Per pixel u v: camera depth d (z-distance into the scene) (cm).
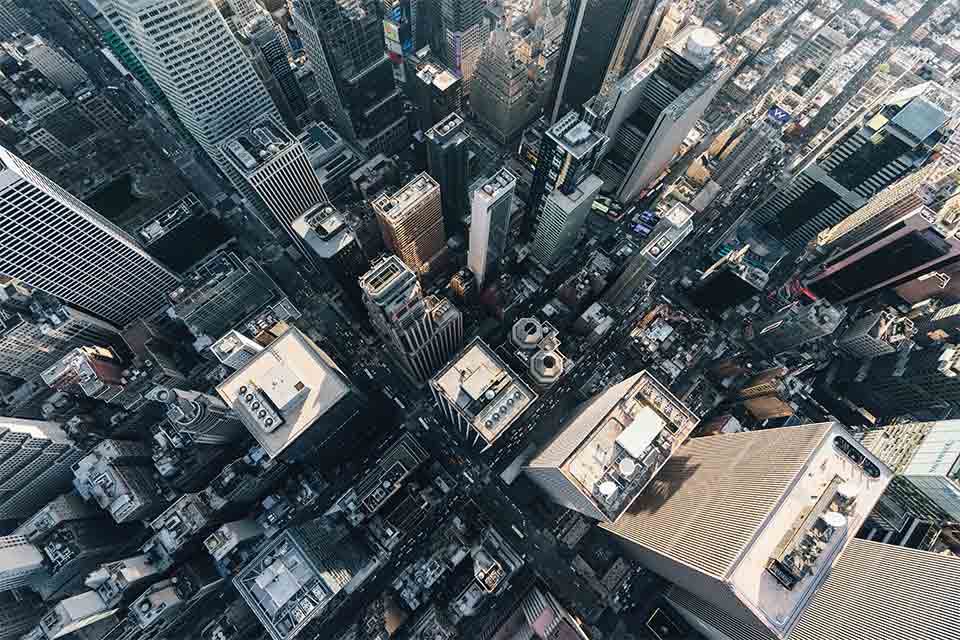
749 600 14462
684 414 18725
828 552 14788
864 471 15675
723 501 17788
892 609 17750
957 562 17250
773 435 18262
